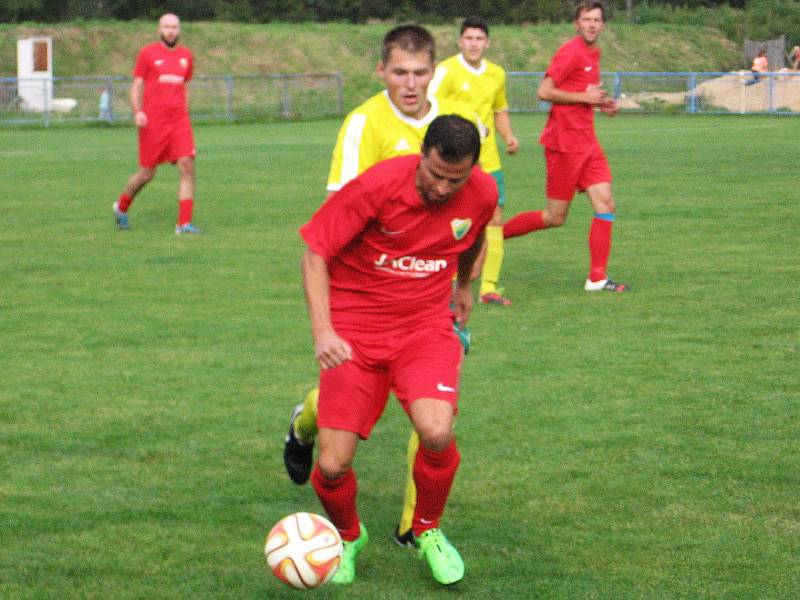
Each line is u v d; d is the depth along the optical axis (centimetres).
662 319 1516
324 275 751
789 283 1744
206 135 5522
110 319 1537
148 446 1029
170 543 820
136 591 744
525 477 944
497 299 1638
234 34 8331
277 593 742
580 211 2677
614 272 1864
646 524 848
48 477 952
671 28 9700
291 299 1667
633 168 3597
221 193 3045
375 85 8131
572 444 1023
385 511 888
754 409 1118
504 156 4125
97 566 781
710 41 9712
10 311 1586
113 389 1205
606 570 771
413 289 780
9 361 1317
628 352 1342
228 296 1688
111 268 1920
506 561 787
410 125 903
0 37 7806
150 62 2269
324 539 703
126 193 2348
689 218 2473
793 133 5197
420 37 894
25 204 2806
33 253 2073
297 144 4844
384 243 763
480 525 848
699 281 1778
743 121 6394
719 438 1034
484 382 1220
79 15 9744
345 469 762
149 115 2281
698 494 905
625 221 2445
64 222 2492
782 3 10400
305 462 884
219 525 853
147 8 9875
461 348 802
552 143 1708
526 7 10594
